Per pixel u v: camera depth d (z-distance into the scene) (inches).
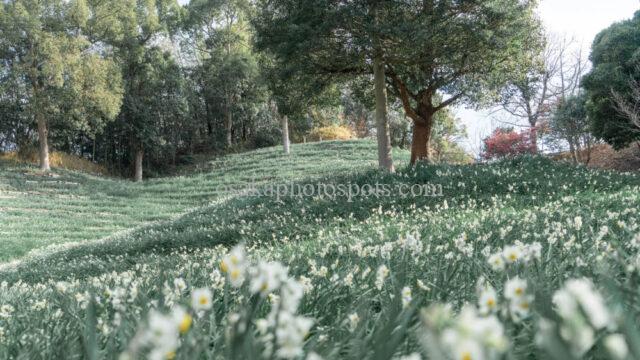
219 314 87.4
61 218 991.6
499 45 624.4
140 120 1584.6
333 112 1942.7
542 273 94.1
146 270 284.2
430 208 422.6
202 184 1307.8
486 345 27.9
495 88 784.9
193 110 1809.8
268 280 57.2
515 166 588.1
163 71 1646.2
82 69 1241.4
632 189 406.6
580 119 1063.6
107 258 479.5
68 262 499.8
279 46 634.8
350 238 287.3
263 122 1948.8
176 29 1807.3
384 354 52.7
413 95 773.9
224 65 1702.8
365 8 590.6
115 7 1418.6
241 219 539.5
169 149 1756.9
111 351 67.1
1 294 205.9
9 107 1433.3
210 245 450.3
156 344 37.9
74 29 1314.0
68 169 1514.5
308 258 181.8
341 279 114.4
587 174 492.1
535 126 1280.8
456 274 115.9
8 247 745.0
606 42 855.7
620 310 53.9
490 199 409.4
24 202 1076.5
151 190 1286.9
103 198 1189.1
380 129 692.1
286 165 1384.1
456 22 605.6
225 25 1834.4
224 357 60.0
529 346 56.6
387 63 704.4
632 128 818.2
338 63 682.8
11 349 80.4
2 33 1161.4
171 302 91.1
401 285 97.2
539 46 752.3
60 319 107.1
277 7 665.6
